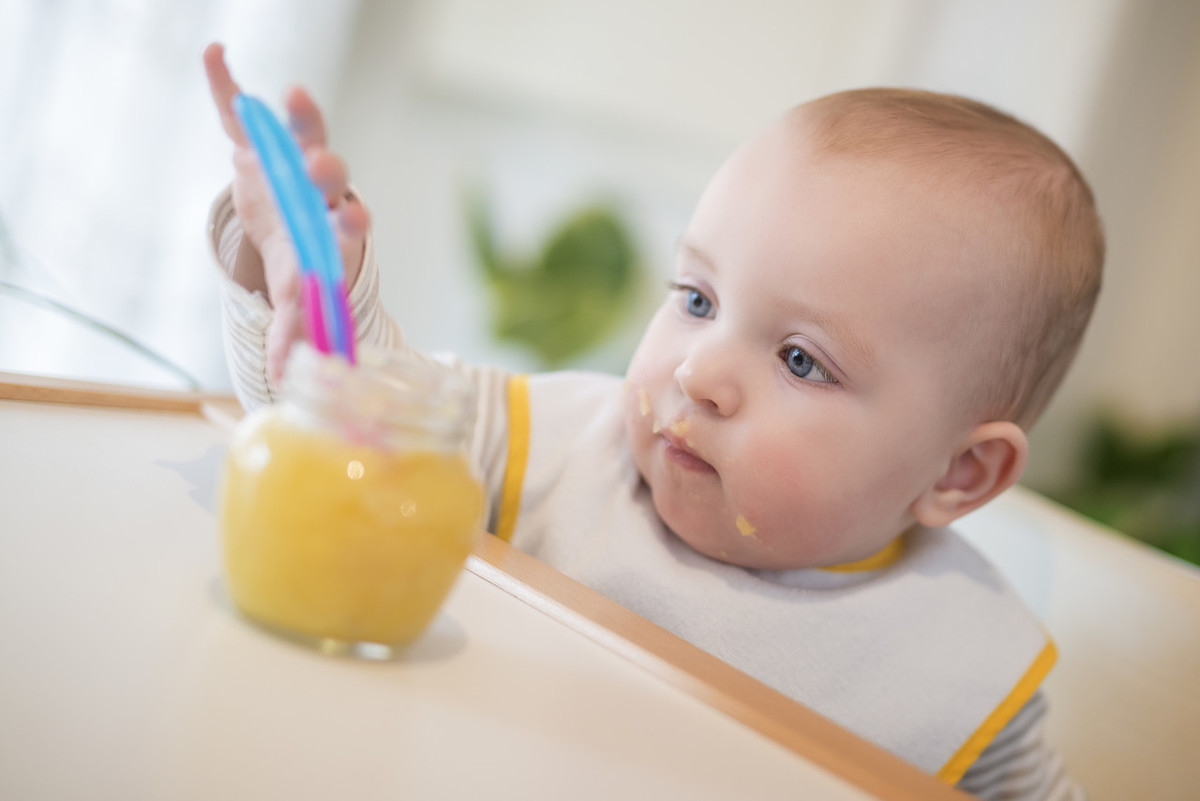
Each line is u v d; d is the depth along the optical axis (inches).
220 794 12.0
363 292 26.8
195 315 91.0
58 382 27.4
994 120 37.3
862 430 32.8
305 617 16.0
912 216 32.4
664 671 19.6
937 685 36.2
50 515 18.7
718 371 32.4
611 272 111.8
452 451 17.0
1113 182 119.7
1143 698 39.7
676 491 34.5
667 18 114.3
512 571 23.2
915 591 37.7
